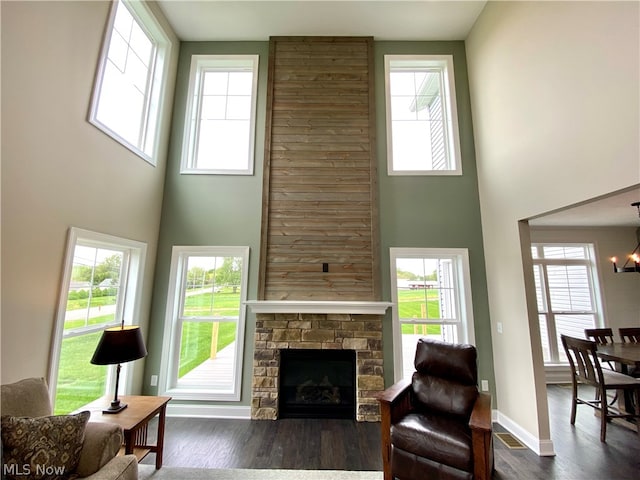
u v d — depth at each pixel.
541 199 2.72
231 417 3.34
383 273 3.69
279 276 3.66
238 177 3.88
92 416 2.14
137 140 3.49
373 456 2.60
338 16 3.87
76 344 2.63
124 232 3.06
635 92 1.87
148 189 3.50
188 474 2.33
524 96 2.96
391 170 3.91
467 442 1.98
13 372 1.93
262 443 2.80
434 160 4.14
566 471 2.40
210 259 3.78
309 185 3.87
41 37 2.14
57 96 2.27
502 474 2.36
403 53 4.21
